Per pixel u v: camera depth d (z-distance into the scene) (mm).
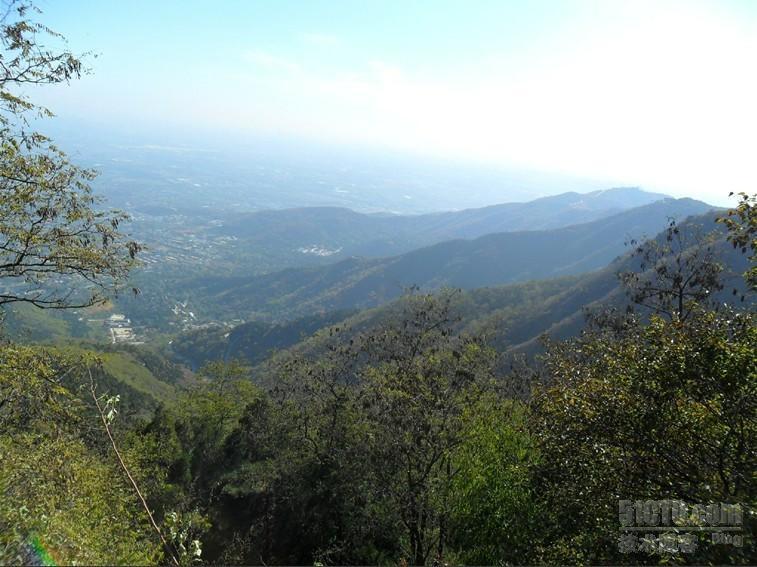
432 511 13852
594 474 8453
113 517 8680
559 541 8953
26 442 9289
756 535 5766
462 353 16125
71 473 8914
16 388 9602
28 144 9977
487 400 15711
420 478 14281
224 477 25203
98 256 11109
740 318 8164
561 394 9555
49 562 5098
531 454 12117
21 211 10078
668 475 7570
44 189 10469
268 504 21344
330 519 18031
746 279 8555
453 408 14219
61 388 10211
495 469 12680
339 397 19875
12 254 10664
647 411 7754
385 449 14633
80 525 6660
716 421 7406
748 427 7297
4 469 7625
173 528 6082
